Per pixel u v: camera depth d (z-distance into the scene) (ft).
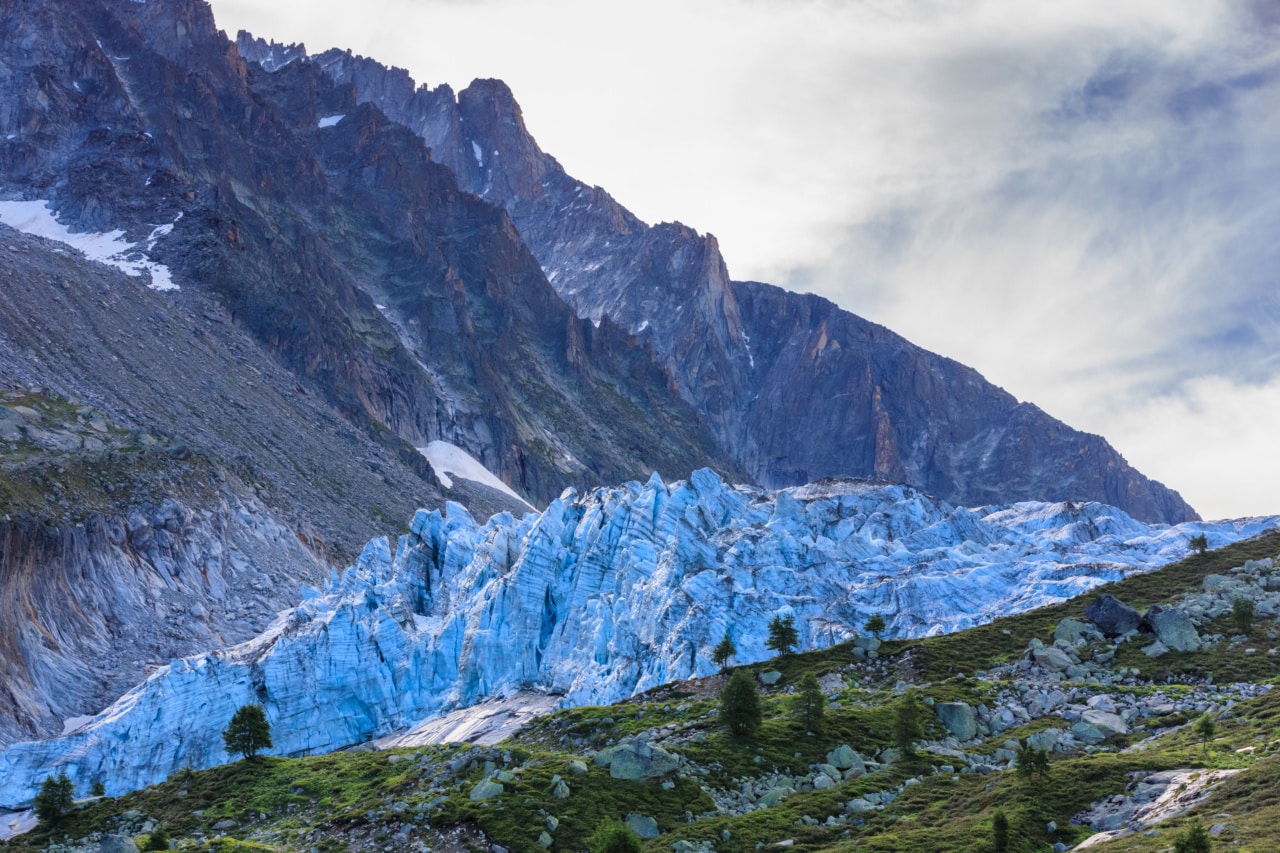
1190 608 501.97
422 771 408.46
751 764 394.11
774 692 483.51
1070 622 499.92
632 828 347.97
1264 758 323.16
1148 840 282.97
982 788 355.15
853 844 323.16
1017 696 442.09
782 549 633.20
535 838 341.82
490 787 365.81
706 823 348.38
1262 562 551.18
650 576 641.81
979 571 596.29
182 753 609.42
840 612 573.33
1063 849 305.53
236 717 486.79
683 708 467.52
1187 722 394.93
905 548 645.51
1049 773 348.18
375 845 351.25
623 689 579.48
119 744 605.73
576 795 363.97
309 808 417.28
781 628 524.11
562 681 631.97
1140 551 645.10
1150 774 334.85
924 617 567.59
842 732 418.10
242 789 447.83
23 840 418.10
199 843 364.58
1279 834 260.42
